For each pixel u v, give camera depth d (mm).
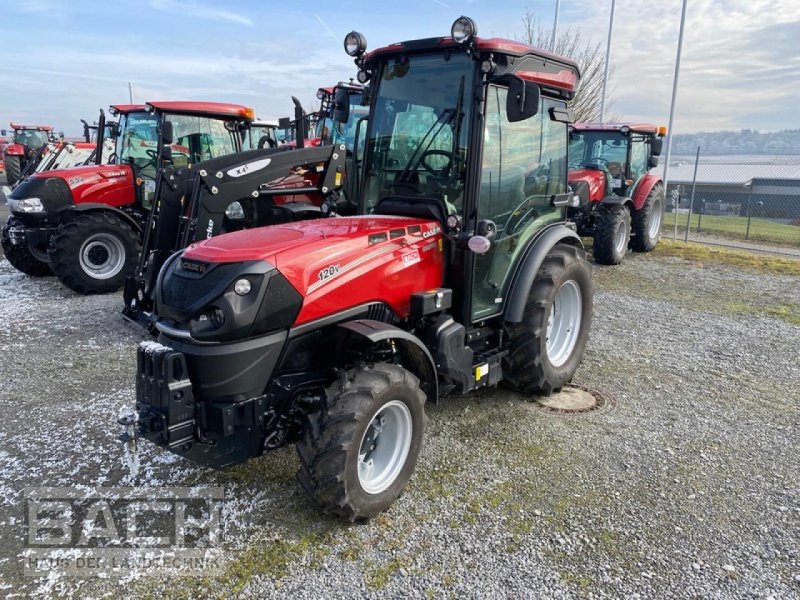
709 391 4676
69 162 11188
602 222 9266
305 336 2986
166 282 3027
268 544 2838
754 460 3650
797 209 16781
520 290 3992
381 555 2766
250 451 2920
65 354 5398
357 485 2857
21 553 2783
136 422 2756
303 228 3336
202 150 7789
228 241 3090
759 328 6281
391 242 3324
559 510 3117
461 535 2910
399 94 3764
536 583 2602
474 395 4543
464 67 3479
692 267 9391
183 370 2719
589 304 4715
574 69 4188
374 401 2846
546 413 4250
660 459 3645
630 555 2783
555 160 4391
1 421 4074
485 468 3512
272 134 11836
